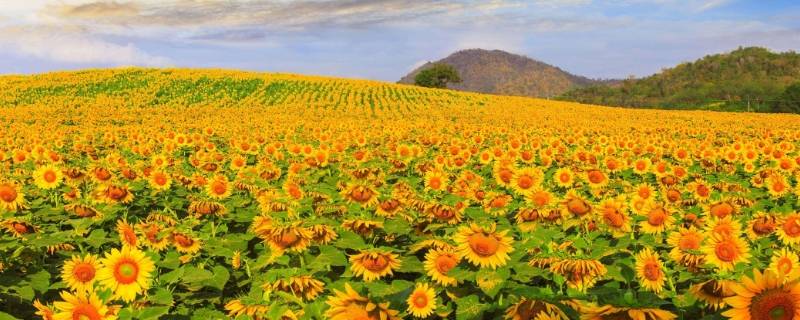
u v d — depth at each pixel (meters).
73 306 3.83
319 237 5.36
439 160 12.57
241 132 25.14
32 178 10.29
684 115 58.28
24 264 5.70
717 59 191.75
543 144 20.70
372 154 15.06
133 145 18.42
